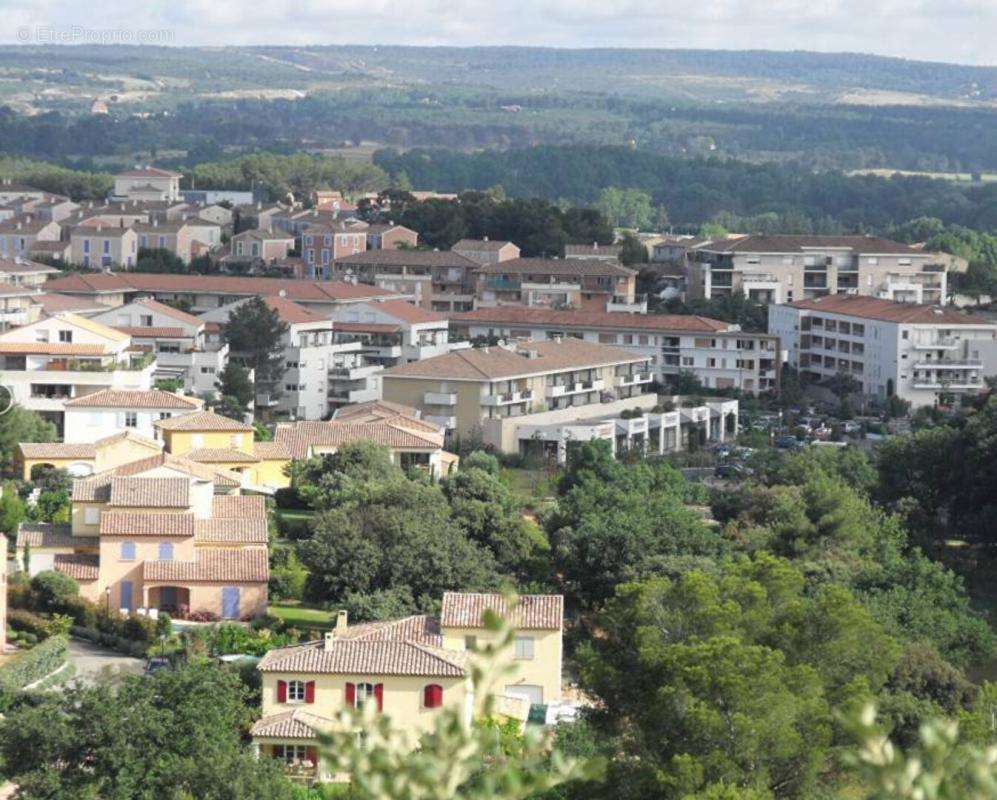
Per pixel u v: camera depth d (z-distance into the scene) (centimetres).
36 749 8344
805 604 9600
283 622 11981
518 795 2930
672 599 9425
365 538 12738
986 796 2706
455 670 9681
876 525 14888
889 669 9375
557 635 10606
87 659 11244
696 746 8138
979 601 14525
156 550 12512
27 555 12662
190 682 8688
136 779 8238
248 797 8112
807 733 8206
